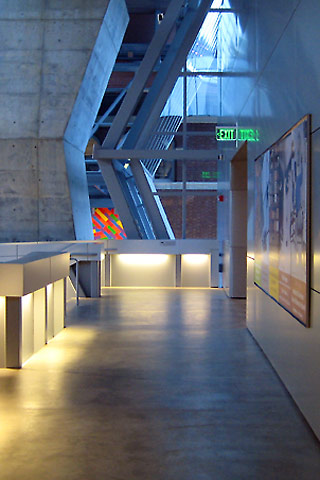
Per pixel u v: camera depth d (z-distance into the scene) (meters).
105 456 4.71
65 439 5.10
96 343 9.36
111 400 6.28
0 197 17.30
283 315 7.07
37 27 16.97
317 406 5.21
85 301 14.42
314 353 5.40
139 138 18.45
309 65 5.64
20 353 7.78
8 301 7.79
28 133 17.00
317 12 5.33
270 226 7.92
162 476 4.32
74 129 17.80
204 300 14.64
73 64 16.86
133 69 24.16
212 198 19.83
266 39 8.42
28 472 4.40
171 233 19.75
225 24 16.17
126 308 13.21
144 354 8.58
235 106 13.21
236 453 4.79
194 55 18.84
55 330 10.09
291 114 6.54
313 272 5.47
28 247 13.52
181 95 18.86
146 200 18.69
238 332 10.34
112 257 18.27
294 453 4.80
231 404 6.14
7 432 5.28
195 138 19.03
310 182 5.56
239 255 14.97
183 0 16.70
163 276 18.25
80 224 18.06
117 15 18.25
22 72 16.98
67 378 7.22
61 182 17.16
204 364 7.95
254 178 9.72
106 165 18.05
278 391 6.66
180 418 5.68
